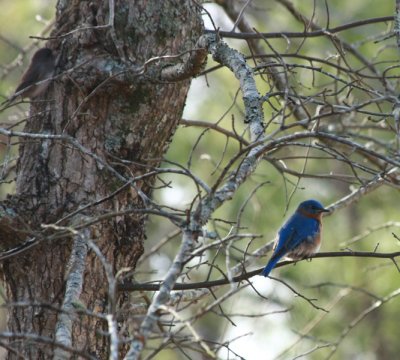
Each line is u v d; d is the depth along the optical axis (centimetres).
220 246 831
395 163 830
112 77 1030
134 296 1196
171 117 1135
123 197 1091
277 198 2066
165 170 846
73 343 1016
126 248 1084
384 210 2222
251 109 952
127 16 1105
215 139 2152
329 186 2225
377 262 2086
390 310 2095
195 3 1061
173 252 2220
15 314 1053
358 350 2130
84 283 1037
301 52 2019
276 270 1995
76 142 930
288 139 848
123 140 1100
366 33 2133
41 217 1064
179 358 2075
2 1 2233
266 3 2172
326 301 2067
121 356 1055
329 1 2178
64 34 1034
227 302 2069
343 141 841
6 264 1063
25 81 1130
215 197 815
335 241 2158
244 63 1004
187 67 1052
